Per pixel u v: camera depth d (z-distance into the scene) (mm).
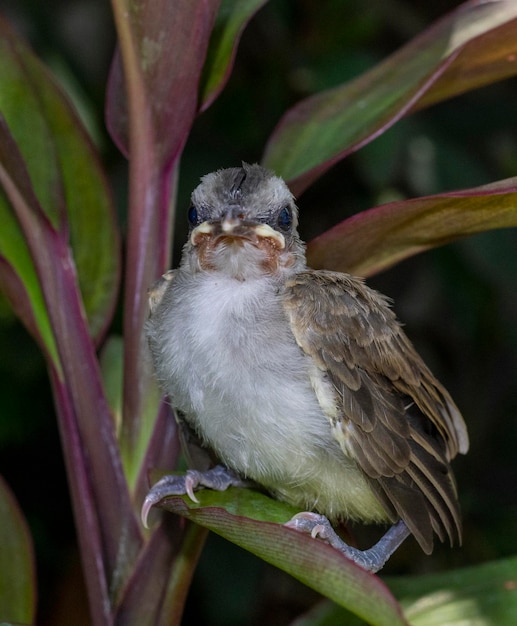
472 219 1335
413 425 1364
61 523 1495
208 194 1368
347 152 1344
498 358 1528
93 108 1492
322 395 1347
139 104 1339
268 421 1348
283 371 1348
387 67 1366
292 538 1307
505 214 1333
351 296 1355
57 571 1479
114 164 1502
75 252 1357
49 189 1351
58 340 1341
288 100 1492
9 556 1355
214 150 1496
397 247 1347
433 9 1554
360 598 1308
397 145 1451
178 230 1509
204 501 1340
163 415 1349
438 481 1355
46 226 1345
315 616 1368
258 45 1493
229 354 1348
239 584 1460
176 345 1353
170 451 1349
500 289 1502
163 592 1339
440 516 1354
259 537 1310
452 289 1500
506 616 1356
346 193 1509
